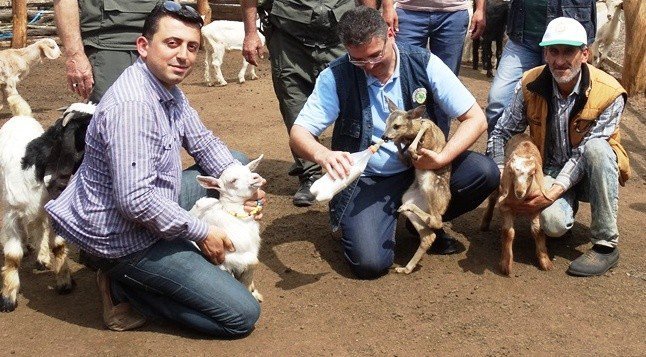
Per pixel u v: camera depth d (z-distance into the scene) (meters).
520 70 3.62
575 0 3.56
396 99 2.84
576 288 2.76
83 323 2.50
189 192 2.60
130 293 2.43
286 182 3.94
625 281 2.81
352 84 2.82
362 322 2.52
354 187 2.83
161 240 2.32
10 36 8.19
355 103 2.84
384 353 2.33
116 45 2.90
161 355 2.29
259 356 2.29
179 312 2.38
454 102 2.80
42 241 2.87
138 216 2.20
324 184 2.52
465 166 2.86
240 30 6.45
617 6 6.86
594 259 2.86
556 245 3.11
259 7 3.57
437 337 2.42
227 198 2.40
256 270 2.91
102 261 2.35
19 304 2.63
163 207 2.21
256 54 3.62
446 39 3.92
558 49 2.76
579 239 3.17
